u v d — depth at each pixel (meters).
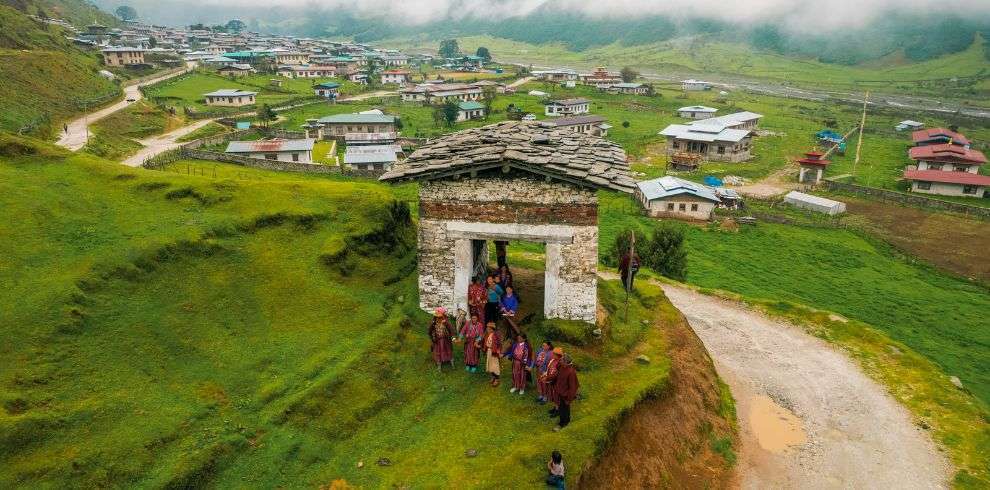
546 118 133.75
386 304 22.88
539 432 17.50
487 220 21.83
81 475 13.89
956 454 22.47
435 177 21.45
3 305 17.28
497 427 17.66
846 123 151.38
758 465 21.36
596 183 20.38
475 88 164.25
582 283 22.12
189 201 24.80
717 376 26.20
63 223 21.38
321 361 18.92
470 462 16.17
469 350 19.88
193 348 18.41
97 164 25.78
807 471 21.28
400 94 159.38
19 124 68.06
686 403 21.81
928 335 43.75
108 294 18.95
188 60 186.62
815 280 54.47
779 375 28.02
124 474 14.19
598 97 173.88
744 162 110.00
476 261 25.00
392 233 27.02
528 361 18.98
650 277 40.22
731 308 35.88
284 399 17.28
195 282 20.77
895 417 24.81
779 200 84.50
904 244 67.50
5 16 121.50
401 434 17.28
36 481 13.49
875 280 55.66
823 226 72.38
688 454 20.30
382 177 21.44
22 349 16.28
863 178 98.56
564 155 22.72
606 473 17.00
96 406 15.48
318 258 23.44
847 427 24.08
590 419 17.95
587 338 22.27
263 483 15.06
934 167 99.75
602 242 60.12
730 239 66.06
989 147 123.88
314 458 15.98
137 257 20.31
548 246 21.84
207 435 15.69
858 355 30.28
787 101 185.88
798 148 122.50
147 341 18.00
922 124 145.00
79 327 17.52
